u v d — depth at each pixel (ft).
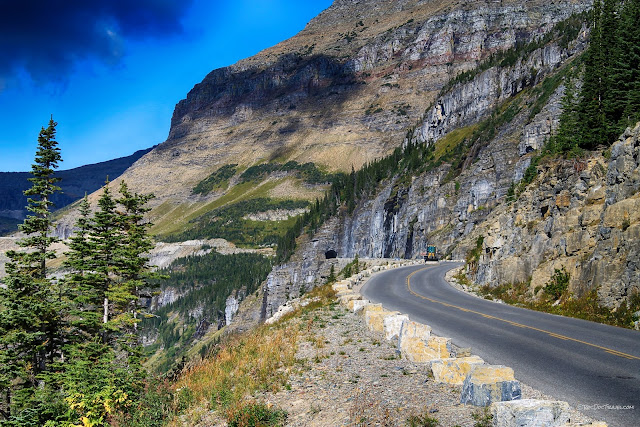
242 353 57.57
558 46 492.13
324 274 412.16
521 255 104.58
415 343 44.34
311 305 95.30
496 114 497.87
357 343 54.80
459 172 433.48
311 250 577.02
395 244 478.18
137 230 116.16
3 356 92.12
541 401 25.70
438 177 458.91
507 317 69.21
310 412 33.91
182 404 44.91
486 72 602.03
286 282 570.46
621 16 147.13
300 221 623.36
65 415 49.73
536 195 111.24
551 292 82.07
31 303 95.04
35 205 110.42
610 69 124.57
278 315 94.68
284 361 49.11
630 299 63.16
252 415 34.35
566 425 24.08
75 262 105.81
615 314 63.26
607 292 68.49
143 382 49.70
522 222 113.39
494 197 355.15
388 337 55.21
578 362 40.47
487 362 41.81
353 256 558.56
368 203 566.77
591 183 91.15
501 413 25.55
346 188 615.16
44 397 76.23
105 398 46.65
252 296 616.39
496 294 101.35
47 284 101.30
